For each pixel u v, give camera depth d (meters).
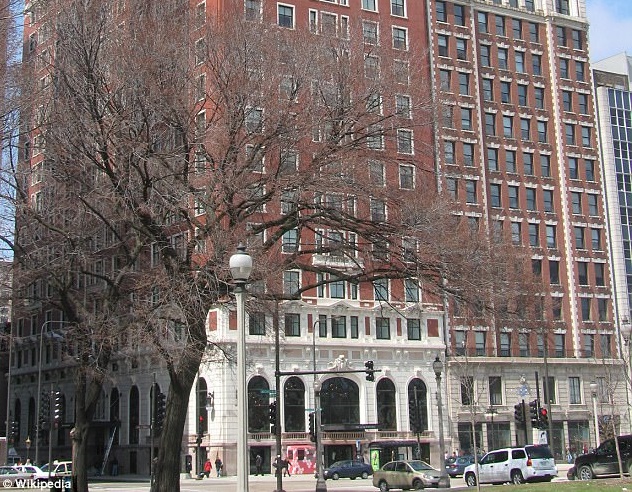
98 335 24.56
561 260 85.56
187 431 67.12
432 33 82.62
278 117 23.91
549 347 82.31
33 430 86.19
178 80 24.09
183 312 22.11
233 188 23.36
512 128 86.50
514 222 83.81
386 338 73.88
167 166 23.22
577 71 92.19
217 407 65.50
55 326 80.12
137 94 23.00
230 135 23.72
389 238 24.50
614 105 93.25
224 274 22.31
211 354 34.06
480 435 76.69
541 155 87.38
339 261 28.95
